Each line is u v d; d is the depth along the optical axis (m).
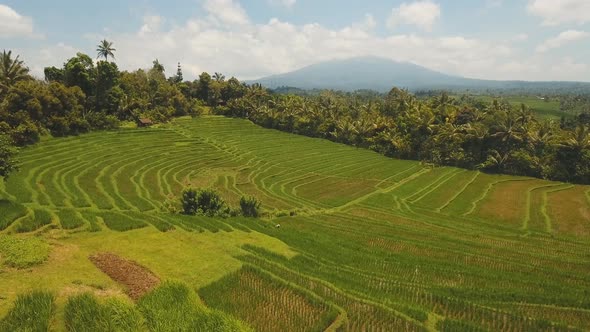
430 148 89.44
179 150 83.06
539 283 30.47
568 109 156.75
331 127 112.88
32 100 69.75
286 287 25.38
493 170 79.88
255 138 104.69
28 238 28.23
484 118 86.88
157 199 52.91
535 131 78.75
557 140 75.06
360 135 105.31
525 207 56.56
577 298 27.38
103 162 66.56
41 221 32.91
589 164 70.88
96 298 20.72
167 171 68.81
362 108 120.69
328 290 25.83
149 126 95.88
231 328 19.36
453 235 45.19
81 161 64.69
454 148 85.56
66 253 27.62
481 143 83.00
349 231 44.75
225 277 26.19
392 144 95.00
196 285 25.03
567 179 72.25
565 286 30.16
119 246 30.52
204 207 45.94
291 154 91.75
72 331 18.34
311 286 26.33
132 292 23.23
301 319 21.94
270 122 119.88
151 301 21.30
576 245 42.22
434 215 54.03
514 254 38.62
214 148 88.75
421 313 23.44
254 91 132.12
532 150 78.31
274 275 27.52
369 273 30.88
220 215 45.66
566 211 54.50
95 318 18.97
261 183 68.44
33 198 43.12
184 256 29.22
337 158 90.19
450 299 25.53
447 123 90.12
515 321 23.58
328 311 22.58
